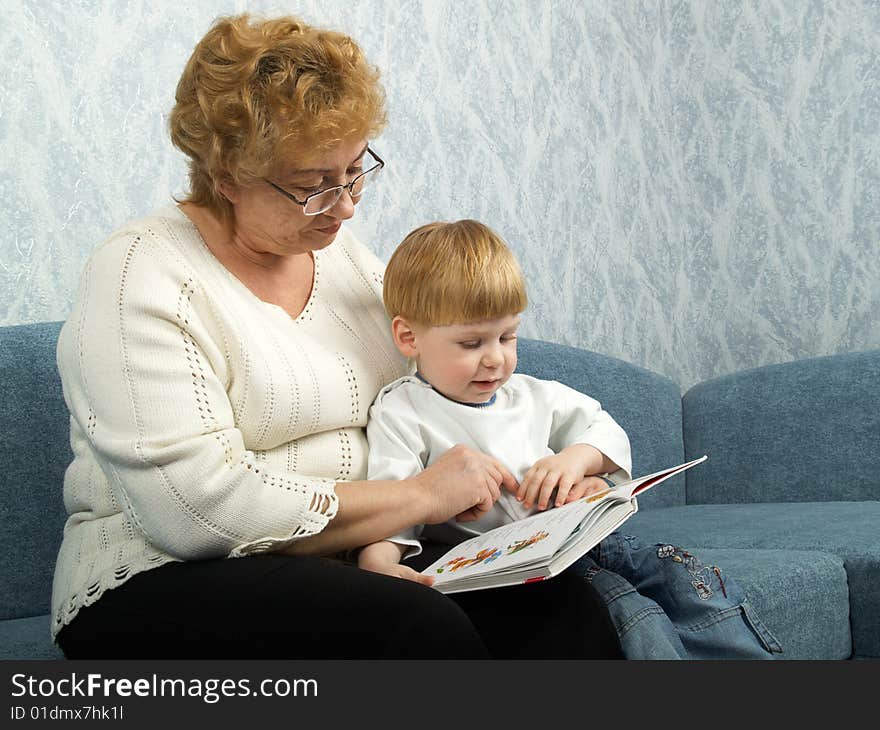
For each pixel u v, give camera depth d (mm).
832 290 3035
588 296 2885
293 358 1240
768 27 3162
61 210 1791
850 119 3008
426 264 1321
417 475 1228
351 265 1467
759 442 2662
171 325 1128
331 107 1145
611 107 3016
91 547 1172
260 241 1249
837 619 1655
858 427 2537
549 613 1094
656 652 1146
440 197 2486
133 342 1099
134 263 1151
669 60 3256
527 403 1427
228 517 1064
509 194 2666
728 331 3230
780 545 1835
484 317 1302
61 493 1570
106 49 1866
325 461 1268
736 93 3227
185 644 1022
